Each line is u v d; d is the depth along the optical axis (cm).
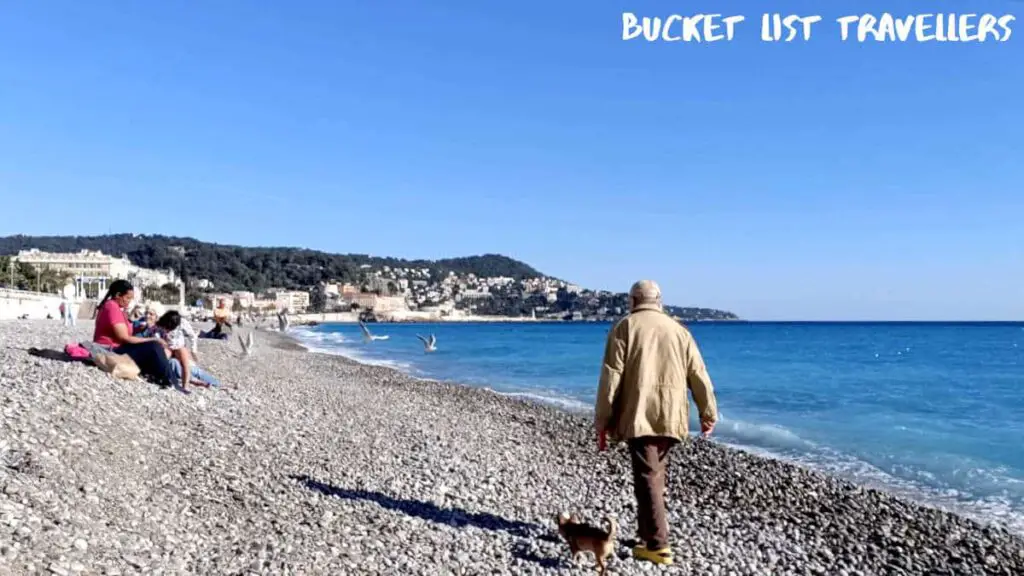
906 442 1673
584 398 2428
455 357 5016
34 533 516
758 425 1914
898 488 1211
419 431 1353
